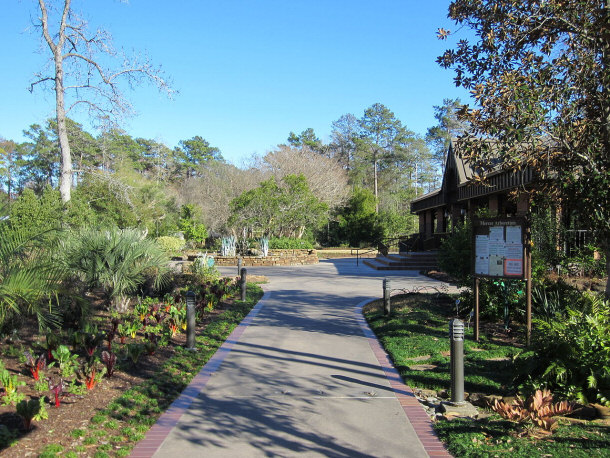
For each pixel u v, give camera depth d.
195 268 16.28
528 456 3.99
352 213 45.16
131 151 69.81
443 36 7.87
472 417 5.17
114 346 7.73
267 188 32.19
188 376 6.54
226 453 4.29
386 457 4.23
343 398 5.75
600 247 7.96
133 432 4.65
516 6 7.33
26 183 48.66
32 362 5.79
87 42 20.11
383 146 72.06
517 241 7.91
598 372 5.15
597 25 6.80
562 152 7.31
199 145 84.06
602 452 4.02
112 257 10.05
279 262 28.28
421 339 8.35
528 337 7.62
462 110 7.24
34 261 6.91
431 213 32.97
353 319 10.93
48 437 4.39
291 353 7.86
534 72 7.11
